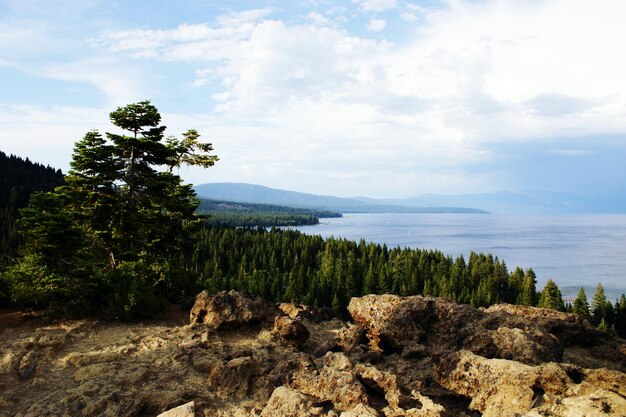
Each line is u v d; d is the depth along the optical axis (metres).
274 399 12.66
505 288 113.25
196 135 32.88
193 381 14.88
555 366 12.48
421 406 12.73
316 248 140.25
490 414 12.02
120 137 26.80
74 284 21.83
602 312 81.81
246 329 21.11
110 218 27.39
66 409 12.81
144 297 22.11
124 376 14.63
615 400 10.42
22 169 139.50
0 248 77.25
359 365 14.49
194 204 30.89
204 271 102.00
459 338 17.77
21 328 20.05
